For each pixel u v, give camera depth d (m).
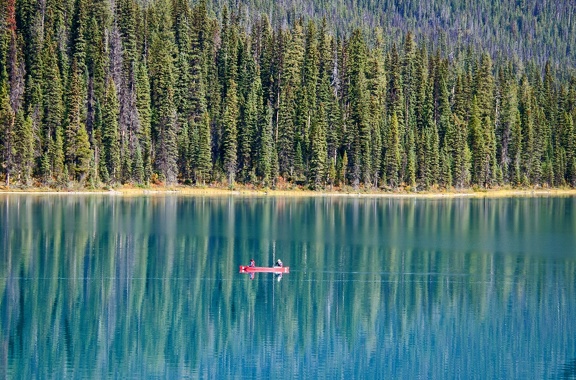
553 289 114.12
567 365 83.75
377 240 158.62
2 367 78.56
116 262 126.50
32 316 95.25
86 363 80.75
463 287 115.25
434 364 83.94
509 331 95.12
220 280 116.25
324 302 105.50
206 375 78.81
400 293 111.25
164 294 107.31
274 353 85.94
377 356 85.94
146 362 81.62
